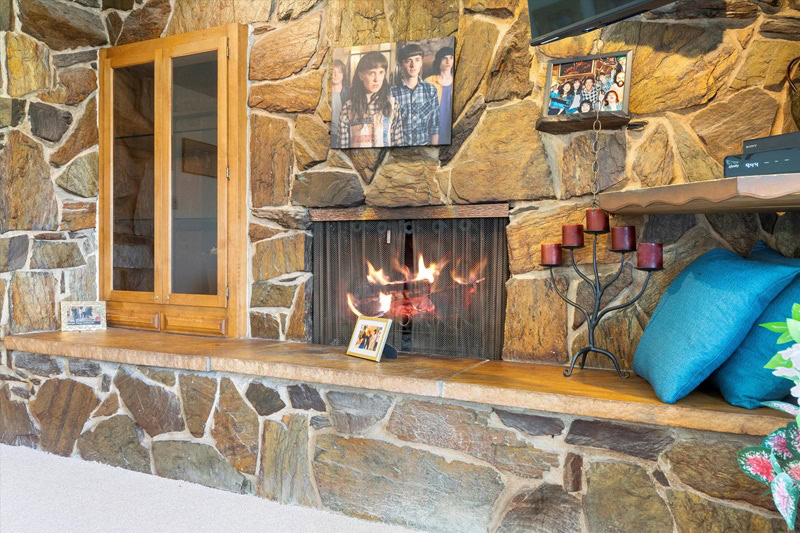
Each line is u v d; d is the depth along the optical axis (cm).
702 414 174
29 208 324
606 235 239
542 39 225
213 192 315
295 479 235
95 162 351
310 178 294
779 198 163
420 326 278
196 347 275
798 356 122
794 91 209
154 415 266
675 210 212
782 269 170
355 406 226
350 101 281
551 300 247
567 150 244
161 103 327
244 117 312
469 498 206
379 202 278
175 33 330
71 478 258
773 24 214
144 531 208
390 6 278
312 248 302
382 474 220
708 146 222
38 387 299
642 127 233
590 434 191
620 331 236
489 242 264
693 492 178
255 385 245
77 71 343
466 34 262
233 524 214
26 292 324
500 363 250
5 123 314
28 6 322
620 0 197
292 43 300
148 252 336
